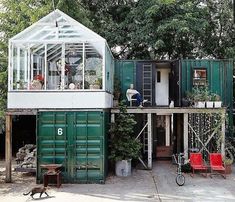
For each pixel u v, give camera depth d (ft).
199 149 46.03
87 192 33.63
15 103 37.91
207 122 46.83
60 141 37.65
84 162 37.55
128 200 30.66
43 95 37.83
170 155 54.44
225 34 69.00
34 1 57.26
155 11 61.62
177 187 35.78
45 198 31.40
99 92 37.68
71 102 37.70
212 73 53.83
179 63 53.98
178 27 60.34
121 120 42.27
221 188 35.32
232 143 52.13
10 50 38.29
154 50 67.77
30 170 40.29
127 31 66.28
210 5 68.80
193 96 48.49
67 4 55.62
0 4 59.36
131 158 42.55
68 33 38.17
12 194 32.96
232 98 53.98
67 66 40.24
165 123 55.77
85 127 37.58
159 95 56.90
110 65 46.57
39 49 41.06
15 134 60.90
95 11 70.85
